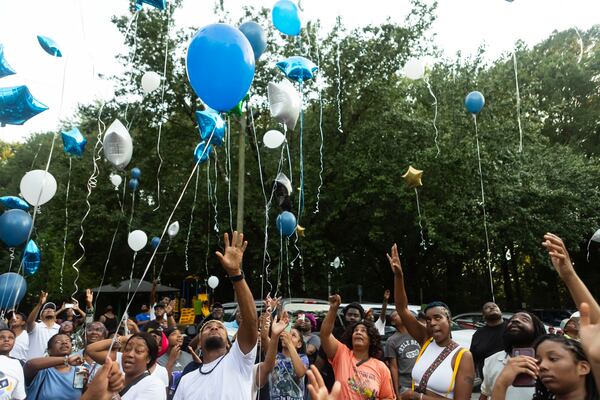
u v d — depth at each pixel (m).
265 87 15.40
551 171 17.44
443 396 3.62
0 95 4.57
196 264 18.62
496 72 16.53
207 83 3.97
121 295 23.89
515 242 17.17
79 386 4.09
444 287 25.19
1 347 4.12
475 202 15.36
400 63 16.19
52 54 5.16
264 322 4.91
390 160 15.55
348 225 17.97
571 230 17.48
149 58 15.51
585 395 2.33
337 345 4.26
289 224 7.09
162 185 16.89
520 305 24.06
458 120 15.50
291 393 4.54
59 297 22.05
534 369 2.46
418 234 18.59
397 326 5.79
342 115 16.08
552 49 25.16
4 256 25.47
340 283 19.25
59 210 17.81
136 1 6.50
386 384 4.09
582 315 2.21
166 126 16.33
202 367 3.51
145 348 3.60
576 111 23.88
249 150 16.31
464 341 8.87
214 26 4.01
